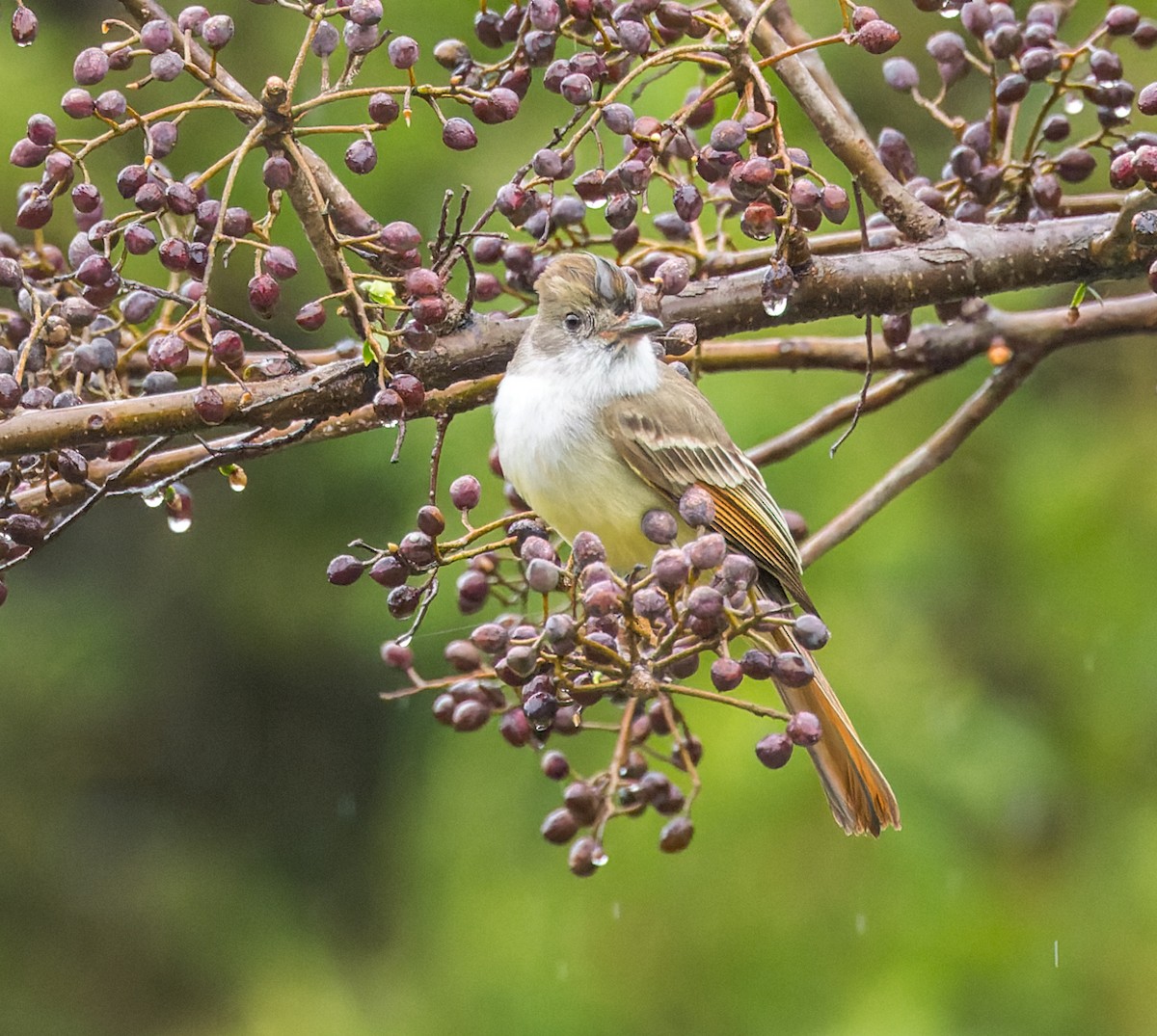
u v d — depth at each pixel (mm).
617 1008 11625
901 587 12367
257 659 16766
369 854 16641
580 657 4797
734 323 6258
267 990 15500
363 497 15406
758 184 5277
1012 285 6031
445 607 13227
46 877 16062
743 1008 11383
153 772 16844
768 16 6570
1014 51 6258
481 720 5805
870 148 6094
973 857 11617
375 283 5578
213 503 16234
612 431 6938
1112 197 6586
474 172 13039
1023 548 12516
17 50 13836
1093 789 11922
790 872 11539
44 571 16547
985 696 12156
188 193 5098
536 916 12383
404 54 5137
